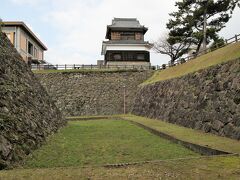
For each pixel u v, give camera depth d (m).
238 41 20.23
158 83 27.61
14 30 39.38
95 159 9.57
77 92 35.56
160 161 8.20
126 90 36.16
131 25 49.28
